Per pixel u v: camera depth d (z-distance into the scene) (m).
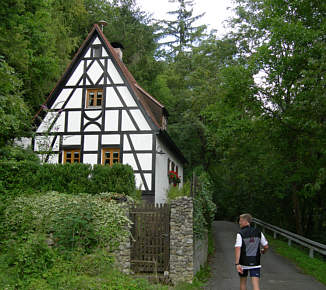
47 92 19.81
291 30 13.17
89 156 15.78
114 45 19.72
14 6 12.53
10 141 13.17
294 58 13.49
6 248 9.09
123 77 16.03
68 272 8.05
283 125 14.28
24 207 10.02
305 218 20.53
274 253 14.36
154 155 15.19
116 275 8.23
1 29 12.55
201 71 25.06
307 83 11.14
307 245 13.44
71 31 23.48
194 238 9.52
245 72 15.24
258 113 15.60
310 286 9.00
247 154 19.06
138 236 9.42
